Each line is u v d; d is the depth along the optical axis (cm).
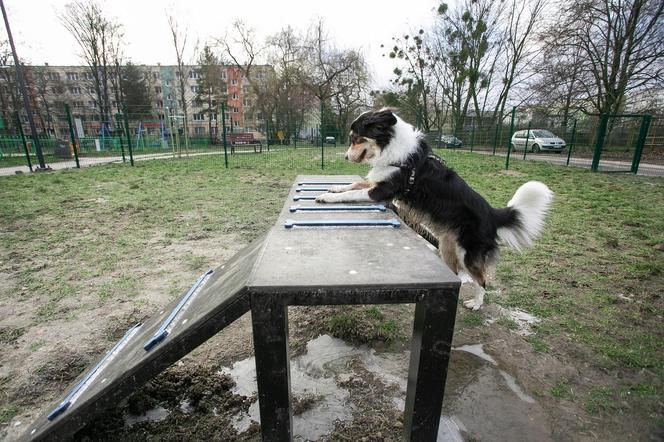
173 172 1117
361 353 249
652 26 1495
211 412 197
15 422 189
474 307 302
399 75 2978
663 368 227
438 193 280
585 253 429
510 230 296
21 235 485
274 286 133
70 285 341
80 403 152
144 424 189
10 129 1981
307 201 303
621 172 1137
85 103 4538
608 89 1648
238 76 4447
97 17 3141
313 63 3438
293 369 232
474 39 2541
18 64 1105
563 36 1633
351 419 190
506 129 2058
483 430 183
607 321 283
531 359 240
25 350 247
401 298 138
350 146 302
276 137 3130
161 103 4497
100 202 680
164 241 462
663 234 493
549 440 177
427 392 152
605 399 203
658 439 177
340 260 163
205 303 162
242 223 544
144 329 207
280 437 153
